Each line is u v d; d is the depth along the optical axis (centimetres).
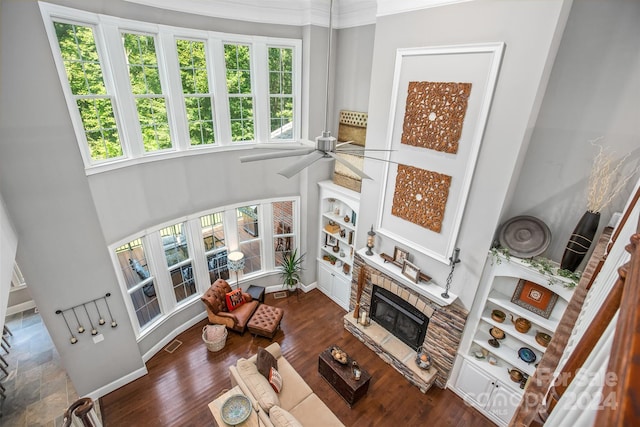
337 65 595
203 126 538
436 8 381
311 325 629
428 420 454
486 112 364
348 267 658
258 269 714
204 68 514
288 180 641
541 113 373
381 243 540
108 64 414
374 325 583
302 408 417
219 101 534
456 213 423
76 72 391
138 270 516
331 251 691
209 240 613
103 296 438
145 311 539
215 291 599
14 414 448
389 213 512
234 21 507
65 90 381
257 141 595
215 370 524
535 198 399
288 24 543
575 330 182
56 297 400
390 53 444
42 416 445
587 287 249
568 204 376
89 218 400
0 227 281
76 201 384
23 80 319
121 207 454
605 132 339
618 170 338
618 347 55
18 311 645
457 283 450
